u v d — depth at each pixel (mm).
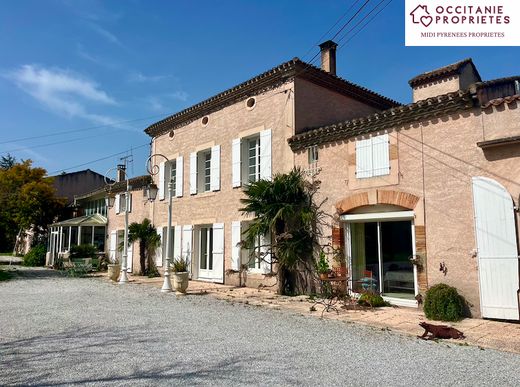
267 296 10906
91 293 11875
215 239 14359
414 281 8906
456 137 8266
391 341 6160
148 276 17297
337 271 10070
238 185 13609
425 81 13180
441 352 5555
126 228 15445
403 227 9375
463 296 7887
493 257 7523
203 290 12289
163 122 17766
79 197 27062
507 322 7328
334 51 14547
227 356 5328
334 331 6820
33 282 15125
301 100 12273
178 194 16672
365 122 9789
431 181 8609
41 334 6602
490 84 8109
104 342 6082
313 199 10984
